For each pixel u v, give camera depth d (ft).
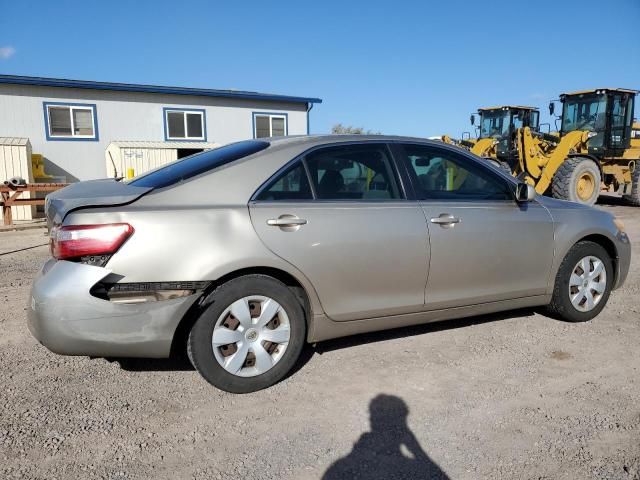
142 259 9.19
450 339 13.12
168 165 12.12
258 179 10.47
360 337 13.24
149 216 9.35
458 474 7.76
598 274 14.42
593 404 9.83
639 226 35.01
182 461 8.07
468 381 10.79
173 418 9.35
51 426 9.04
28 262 23.71
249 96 59.00
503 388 10.47
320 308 10.78
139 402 9.93
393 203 11.57
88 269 9.02
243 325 10.10
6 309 15.62
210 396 10.18
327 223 10.66
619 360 11.87
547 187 45.96
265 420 9.30
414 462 8.05
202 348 9.80
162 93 55.47
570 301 14.02
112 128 53.98
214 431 8.94
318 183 11.02
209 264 9.55
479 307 12.74
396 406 9.77
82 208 9.25
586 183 45.06
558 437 8.71
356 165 11.54
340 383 10.72
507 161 54.13
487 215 12.50
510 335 13.41
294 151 10.99
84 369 11.40
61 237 9.06
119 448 8.41
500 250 12.59
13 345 12.72
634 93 47.29
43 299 9.00
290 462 8.06
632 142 51.52
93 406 9.75
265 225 10.11
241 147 11.60
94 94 52.80
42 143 51.16
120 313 9.14
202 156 11.69
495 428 9.00
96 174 53.88
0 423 9.11
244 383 10.18
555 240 13.43
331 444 8.55
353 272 10.92
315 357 12.02
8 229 36.40
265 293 10.22
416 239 11.47
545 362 11.75
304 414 9.50
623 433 8.84
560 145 44.93
